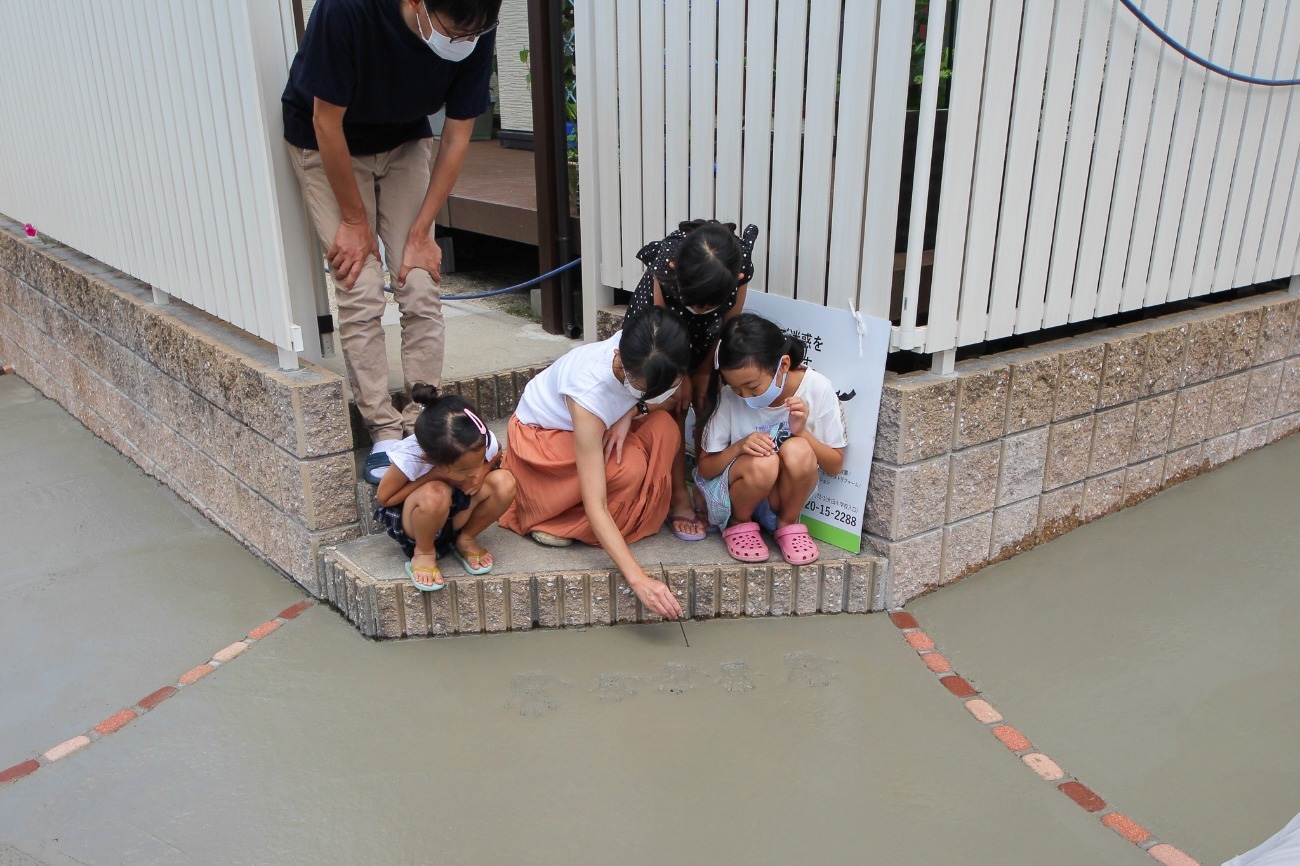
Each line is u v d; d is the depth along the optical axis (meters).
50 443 4.70
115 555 3.54
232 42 2.76
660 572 2.94
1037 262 3.04
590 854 2.14
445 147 3.17
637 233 3.60
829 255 2.99
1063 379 3.21
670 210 3.43
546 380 3.04
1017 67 2.74
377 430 3.27
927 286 3.13
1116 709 2.61
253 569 3.42
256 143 2.80
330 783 2.36
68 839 2.20
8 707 2.69
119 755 2.47
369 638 2.94
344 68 2.74
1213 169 3.47
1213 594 3.13
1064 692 2.68
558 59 4.21
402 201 3.29
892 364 3.16
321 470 3.05
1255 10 3.30
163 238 3.61
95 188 4.12
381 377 3.24
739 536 3.02
